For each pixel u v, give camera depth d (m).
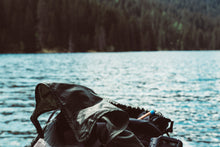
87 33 138.25
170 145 2.78
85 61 47.88
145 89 14.16
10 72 25.92
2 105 10.33
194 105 10.11
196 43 195.75
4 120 8.02
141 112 3.62
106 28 149.62
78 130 2.46
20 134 6.64
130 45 153.75
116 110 2.50
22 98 11.88
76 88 2.69
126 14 183.25
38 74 23.50
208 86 15.82
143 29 178.25
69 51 125.88
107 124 2.58
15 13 114.38
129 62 45.16
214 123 7.62
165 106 9.86
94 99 2.69
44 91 2.76
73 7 134.50
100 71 26.45
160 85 16.03
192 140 6.21
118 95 12.10
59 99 2.57
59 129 2.82
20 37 114.00
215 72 26.30
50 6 129.25
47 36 121.56
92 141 2.63
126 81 17.84
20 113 8.95
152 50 166.25
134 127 3.25
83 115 2.51
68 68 30.75
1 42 110.94
